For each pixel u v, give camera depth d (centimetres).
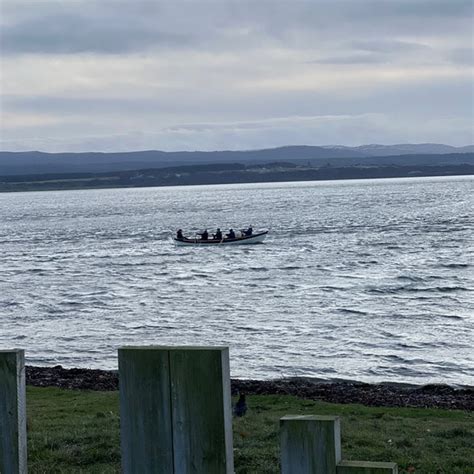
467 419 2477
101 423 2005
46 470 1333
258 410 2553
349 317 5588
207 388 432
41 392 3062
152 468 441
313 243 11881
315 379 3722
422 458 1678
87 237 14950
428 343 4653
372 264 8912
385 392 3262
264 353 4444
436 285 7075
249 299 6625
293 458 439
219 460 432
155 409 438
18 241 14675
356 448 1761
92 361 4444
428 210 19588
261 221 17800
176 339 5000
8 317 6131
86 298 7050
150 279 8362
